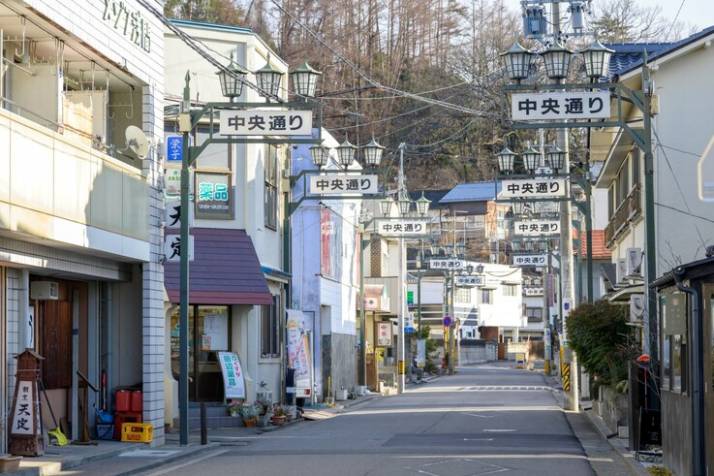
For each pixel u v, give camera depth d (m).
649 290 23.02
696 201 31.11
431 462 20.58
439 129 71.62
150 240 24.67
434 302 102.69
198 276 31.75
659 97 31.34
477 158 80.50
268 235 36.53
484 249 90.75
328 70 64.50
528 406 39.75
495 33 72.75
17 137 17.70
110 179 22.08
